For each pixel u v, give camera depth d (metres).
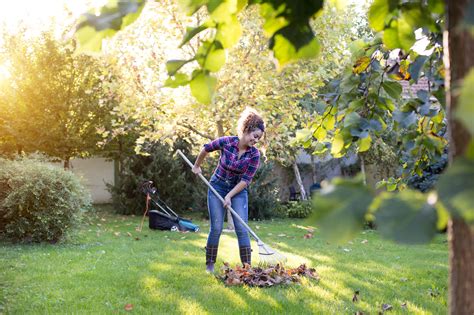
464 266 0.65
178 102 9.15
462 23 0.42
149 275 5.19
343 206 0.41
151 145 12.77
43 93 14.13
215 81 0.97
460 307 0.65
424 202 0.41
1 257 6.32
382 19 1.03
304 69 8.70
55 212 7.66
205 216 12.71
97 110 14.81
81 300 4.24
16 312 3.86
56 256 6.46
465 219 0.35
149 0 0.81
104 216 12.88
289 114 9.40
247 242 5.16
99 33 0.79
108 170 18.12
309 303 4.17
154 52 8.61
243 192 5.20
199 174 5.23
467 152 0.38
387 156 14.21
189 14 0.91
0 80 14.15
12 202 7.50
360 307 4.10
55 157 15.48
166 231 9.80
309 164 17.34
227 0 0.90
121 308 4.00
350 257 6.75
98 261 6.07
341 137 2.04
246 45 8.75
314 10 0.77
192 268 5.55
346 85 2.30
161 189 13.28
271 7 0.80
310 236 9.11
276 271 5.07
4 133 14.50
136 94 9.01
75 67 14.41
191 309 3.96
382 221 0.40
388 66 2.24
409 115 1.81
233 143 5.02
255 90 9.05
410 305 4.22
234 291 4.53
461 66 0.63
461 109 0.30
